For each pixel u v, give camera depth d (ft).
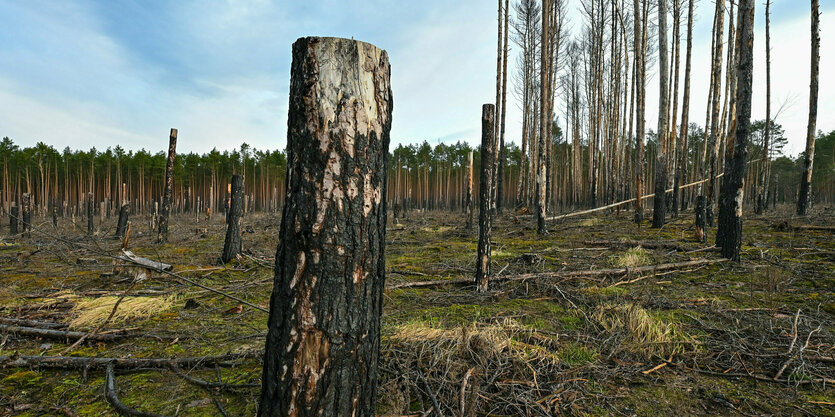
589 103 88.84
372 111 5.91
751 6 21.93
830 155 131.44
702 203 30.09
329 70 5.65
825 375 9.65
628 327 12.37
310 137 5.63
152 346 11.64
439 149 191.62
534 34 72.79
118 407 7.97
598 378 9.61
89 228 50.52
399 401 7.98
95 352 11.18
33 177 137.59
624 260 22.97
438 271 23.29
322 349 5.55
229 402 8.39
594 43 75.82
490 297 17.26
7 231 50.34
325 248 5.56
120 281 20.20
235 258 26.81
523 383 9.02
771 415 8.05
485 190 18.13
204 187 165.99
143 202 141.59
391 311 15.34
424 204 182.70
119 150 153.48
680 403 8.55
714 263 22.45
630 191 76.18
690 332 12.58
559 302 16.44
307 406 5.52
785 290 17.10
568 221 50.16
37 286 19.95
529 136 82.84
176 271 22.26
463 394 7.47
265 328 13.35
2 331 12.13
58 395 8.69
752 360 10.49
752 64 22.13
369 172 5.88
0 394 8.68
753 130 105.29
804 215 45.65
